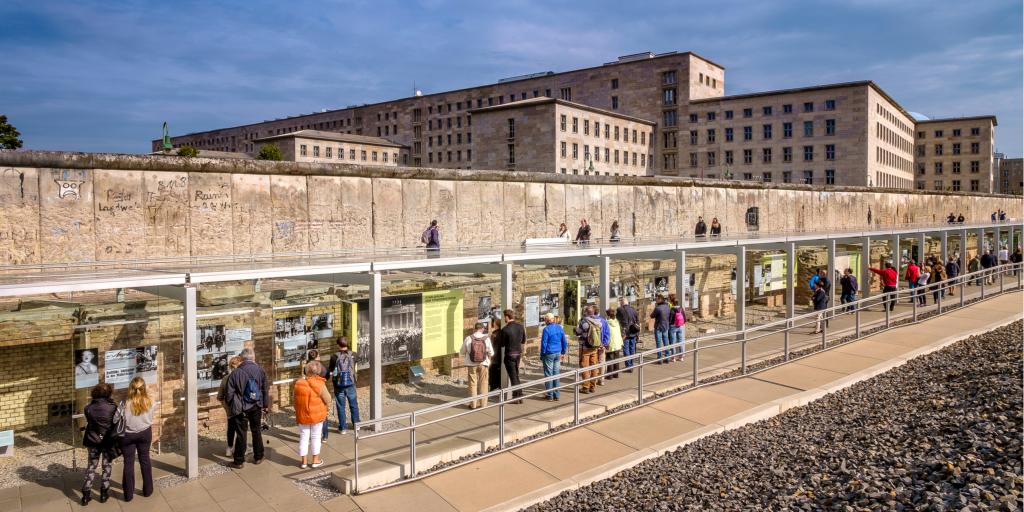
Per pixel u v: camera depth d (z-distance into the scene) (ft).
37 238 43.62
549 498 29.12
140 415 27.99
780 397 42.80
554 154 243.60
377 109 377.50
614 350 46.19
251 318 37.68
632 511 27.68
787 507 27.48
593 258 50.06
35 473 30.35
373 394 37.09
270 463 32.17
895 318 69.77
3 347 31.63
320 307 40.60
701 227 86.22
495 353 42.70
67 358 33.65
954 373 47.06
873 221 136.05
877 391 44.93
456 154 345.72
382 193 60.54
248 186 52.70
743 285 60.64
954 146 350.23
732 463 32.86
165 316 34.73
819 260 83.15
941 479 28.81
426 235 57.72
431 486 29.73
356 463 29.19
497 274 53.47
